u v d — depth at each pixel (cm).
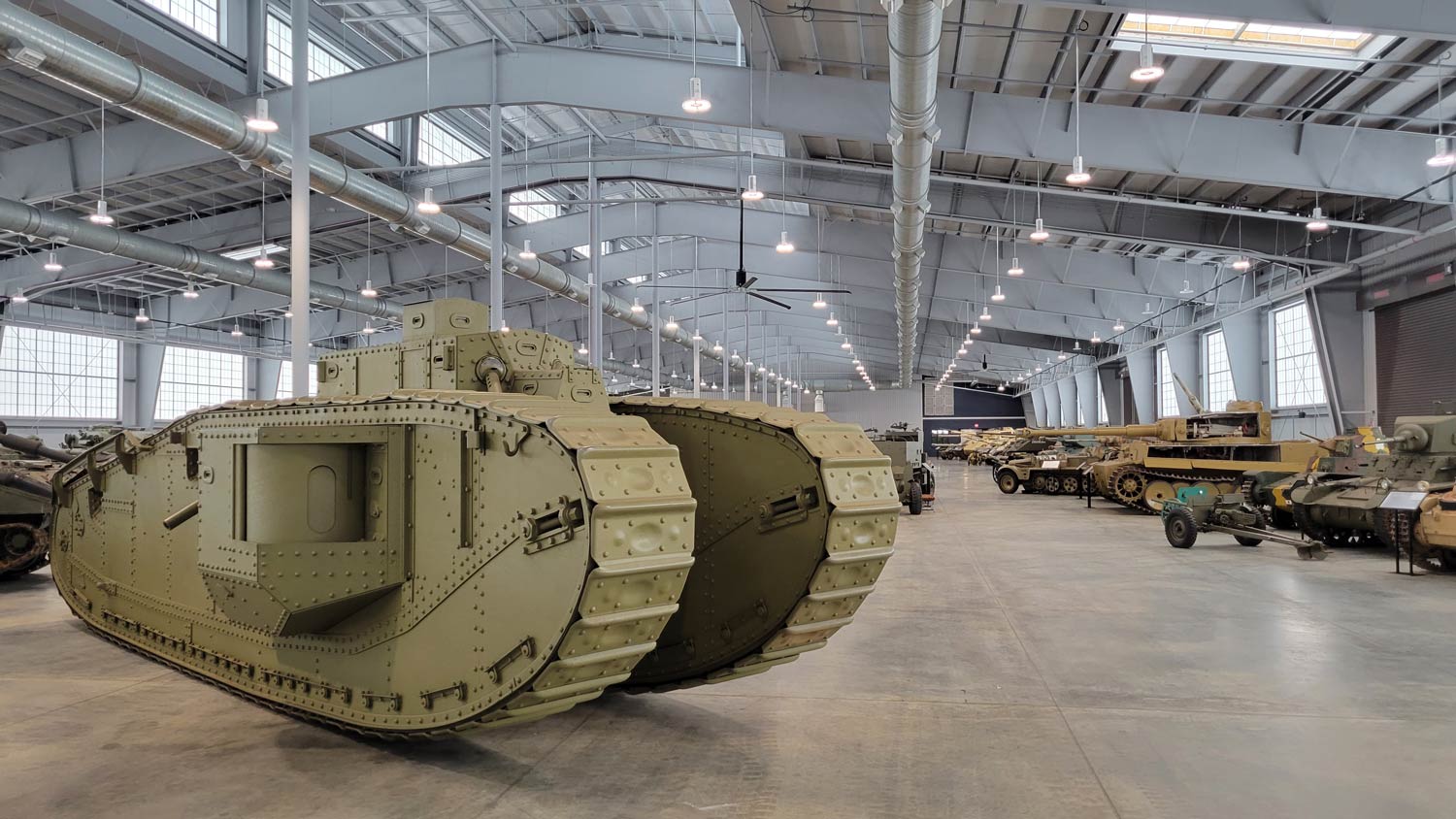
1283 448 2305
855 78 1823
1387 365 2388
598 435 518
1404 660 851
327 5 1914
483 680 538
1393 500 1417
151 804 520
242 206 2730
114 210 2497
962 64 1680
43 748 620
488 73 1936
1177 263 3092
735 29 2106
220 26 1917
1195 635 962
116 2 1673
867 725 665
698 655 690
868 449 657
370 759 595
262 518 618
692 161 2711
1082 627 1004
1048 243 3031
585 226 3334
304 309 1491
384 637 606
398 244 3338
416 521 591
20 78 1834
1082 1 1199
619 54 1883
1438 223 2052
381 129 2525
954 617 1059
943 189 2480
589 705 715
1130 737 634
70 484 1039
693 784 548
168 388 4075
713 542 685
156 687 777
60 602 1183
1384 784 546
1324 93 1673
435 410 575
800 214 3256
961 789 541
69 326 3328
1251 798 526
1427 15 1174
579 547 482
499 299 2048
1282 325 3042
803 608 622
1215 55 1521
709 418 693
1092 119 1761
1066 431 2731
